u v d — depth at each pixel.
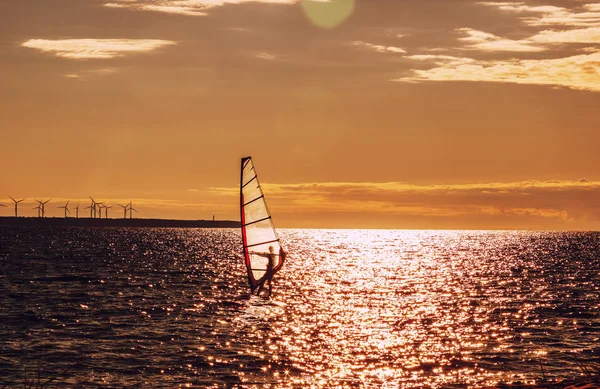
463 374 31.41
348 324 45.59
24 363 32.59
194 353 35.44
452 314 51.16
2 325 42.59
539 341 39.44
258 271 48.69
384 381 30.20
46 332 40.50
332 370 32.12
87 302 54.97
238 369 32.25
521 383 29.53
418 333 42.09
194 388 28.98
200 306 54.28
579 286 75.69
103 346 36.72
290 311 52.19
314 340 39.41
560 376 30.89
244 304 56.28
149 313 49.47
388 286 75.06
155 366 32.56
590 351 36.53
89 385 29.19
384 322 46.66
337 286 74.56
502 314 51.25
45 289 64.31
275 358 34.47
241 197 48.69
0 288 64.00
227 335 40.72
